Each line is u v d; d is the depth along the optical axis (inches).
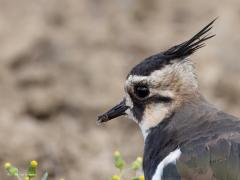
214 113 446.6
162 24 819.4
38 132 679.7
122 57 775.1
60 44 780.0
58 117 711.7
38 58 766.5
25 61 762.8
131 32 805.2
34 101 714.2
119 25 813.2
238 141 419.8
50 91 729.0
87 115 714.8
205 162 419.5
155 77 455.2
